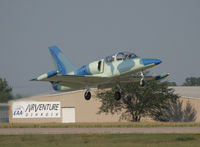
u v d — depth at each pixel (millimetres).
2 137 97062
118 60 117375
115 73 116625
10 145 83688
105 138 89188
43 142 86688
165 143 80750
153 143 81750
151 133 101875
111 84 130250
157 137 88625
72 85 131500
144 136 91375
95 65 122875
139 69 112312
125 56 116375
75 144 80688
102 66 121062
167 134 97000
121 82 127062
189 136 90188
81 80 124188
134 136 91688
